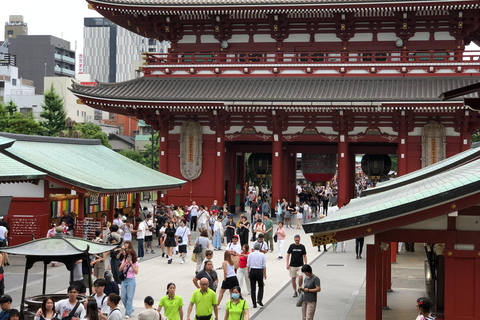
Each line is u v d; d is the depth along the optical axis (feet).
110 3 224.74
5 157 100.63
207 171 230.68
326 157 246.27
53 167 135.23
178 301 68.03
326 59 232.53
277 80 227.81
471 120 212.43
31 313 74.08
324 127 223.92
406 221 57.52
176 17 236.43
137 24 245.45
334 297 97.30
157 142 458.09
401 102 200.95
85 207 157.69
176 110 222.48
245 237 146.92
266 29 236.63
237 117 228.02
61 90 571.28
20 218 135.85
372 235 60.29
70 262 75.56
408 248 148.46
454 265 59.98
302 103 207.21
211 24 239.30
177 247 147.23
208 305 69.10
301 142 247.70
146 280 111.65
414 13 221.05
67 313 63.77
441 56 217.97
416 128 219.61
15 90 565.12
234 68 231.91
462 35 225.56
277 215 207.82
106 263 104.42
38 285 104.83
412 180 90.89
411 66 220.02
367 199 79.77
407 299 93.15
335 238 59.21
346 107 207.31
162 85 230.27
